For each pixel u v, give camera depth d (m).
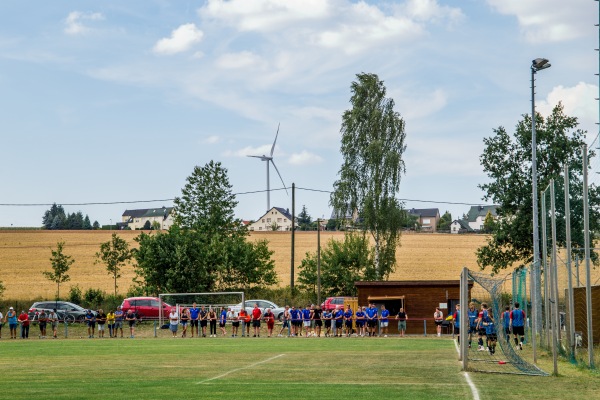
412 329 53.94
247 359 28.83
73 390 18.30
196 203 78.12
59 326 62.34
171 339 47.97
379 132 76.19
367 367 24.47
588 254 24.16
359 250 70.81
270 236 142.50
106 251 79.25
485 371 22.72
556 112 59.88
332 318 51.00
